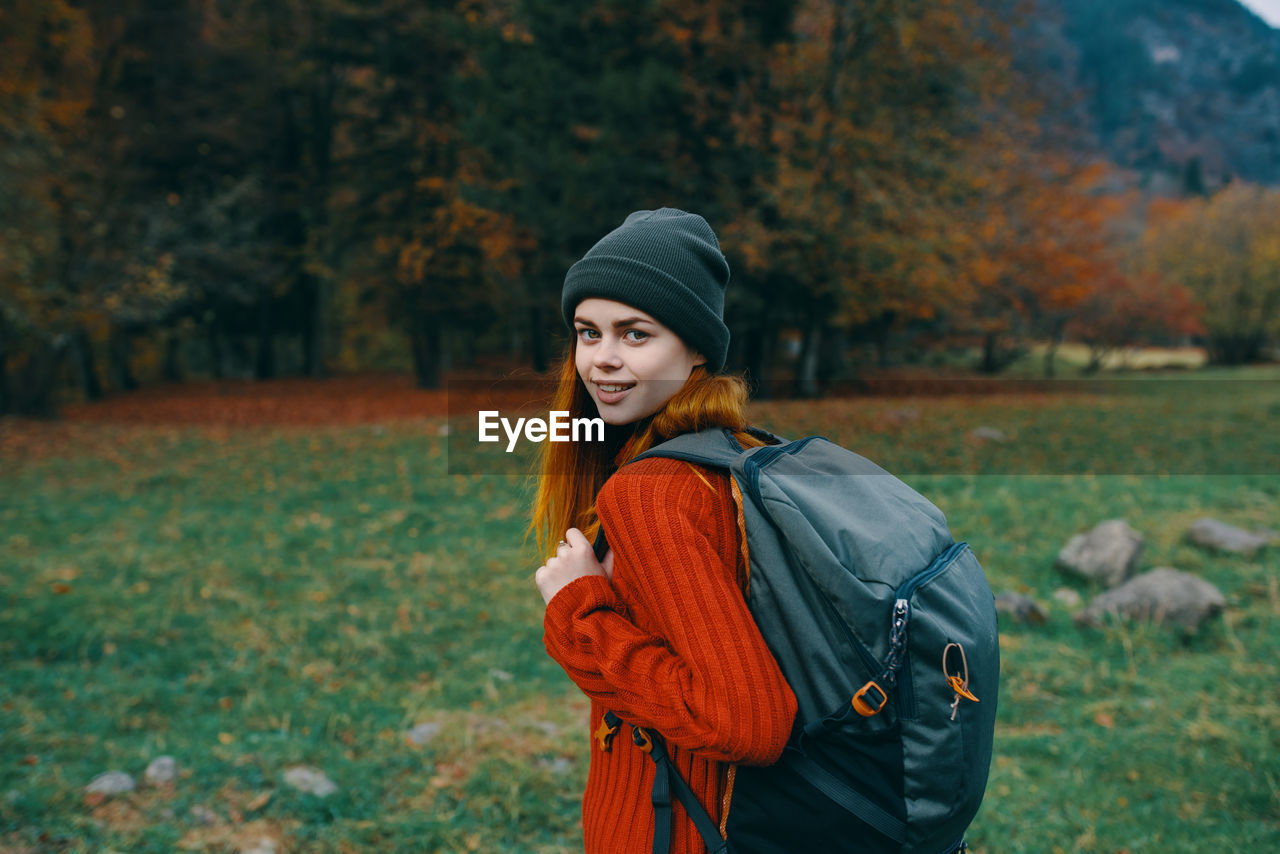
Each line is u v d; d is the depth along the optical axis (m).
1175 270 40.75
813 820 0.94
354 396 21.66
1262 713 3.45
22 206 14.63
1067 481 8.12
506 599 5.61
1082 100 28.03
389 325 26.30
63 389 23.03
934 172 18.02
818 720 0.95
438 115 22.14
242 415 17.23
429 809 3.03
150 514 8.09
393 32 21.94
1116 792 3.04
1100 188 28.62
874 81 17.53
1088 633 4.54
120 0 19.45
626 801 1.11
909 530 1.02
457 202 19.61
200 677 4.23
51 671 4.17
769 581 0.98
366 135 23.73
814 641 0.95
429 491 8.84
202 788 3.06
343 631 4.91
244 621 5.06
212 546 6.84
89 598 5.26
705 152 14.93
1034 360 40.69
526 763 3.34
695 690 0.93
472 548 6.84
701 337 1.10
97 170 16.98
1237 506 7.12
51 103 16.42
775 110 16.25
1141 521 6.59
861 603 0.93
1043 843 2.73
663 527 0.97
